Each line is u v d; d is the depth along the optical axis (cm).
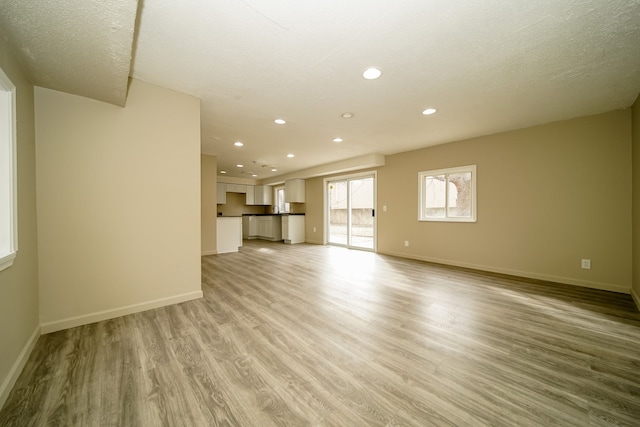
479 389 138
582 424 116
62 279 204
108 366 157
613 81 236
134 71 222
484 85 245
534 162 362
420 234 502
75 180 210
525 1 146
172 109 256
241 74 226
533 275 363
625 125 297
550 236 349
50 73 179
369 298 281
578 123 327
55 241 202
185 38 177
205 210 562
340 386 140
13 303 148
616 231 303
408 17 158
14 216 150
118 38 146
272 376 148
